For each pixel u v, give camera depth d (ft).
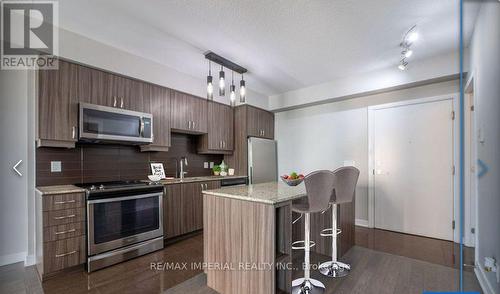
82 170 9.23
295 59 10.05
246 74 11.80
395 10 6.75
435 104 10.62
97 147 9.68
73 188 7.83
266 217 5.49
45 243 6.85
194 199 11.19
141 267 7.89
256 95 14.94
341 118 13.46
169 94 11.13
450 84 10.25
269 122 15.99
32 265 7.91
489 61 5.18
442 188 10.42
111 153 10.09
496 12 4.75
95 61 8.57
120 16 7.14
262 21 7.34
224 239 6.36
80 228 7.48
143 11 6.88
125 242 8.36
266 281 5.44
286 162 15.79
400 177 11.51
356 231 11.68
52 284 6.75
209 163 14.53
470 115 6.76
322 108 14.23
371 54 9.59
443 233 10.36
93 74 8.63
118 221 8.23
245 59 10.09
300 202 7.65
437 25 7.49
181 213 10.59
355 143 12.92
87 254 7.53
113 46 9.04
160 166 11.80
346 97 12.70
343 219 8.85
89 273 7.43
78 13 7.02
